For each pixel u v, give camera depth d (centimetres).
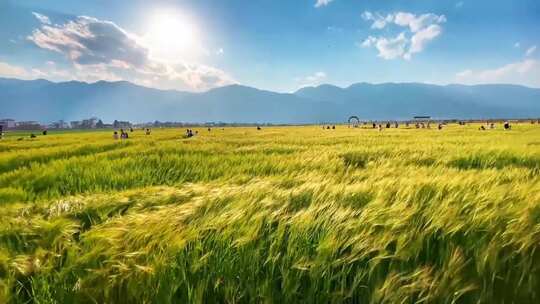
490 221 267
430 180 417
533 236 241
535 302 210
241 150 1424
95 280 230
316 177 554
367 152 1196
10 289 227
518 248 240
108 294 223
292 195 381
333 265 232
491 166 878
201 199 378
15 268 247
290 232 279
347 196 370
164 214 327
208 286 235
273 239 269
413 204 309
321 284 233
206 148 1478
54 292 227
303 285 236
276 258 239
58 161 1095
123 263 235
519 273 226
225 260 246
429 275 222
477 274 226
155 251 255
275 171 830
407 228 264
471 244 250
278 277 233
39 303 219
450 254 237
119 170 923
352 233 266
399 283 215
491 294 212
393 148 1332
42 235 303
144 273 227
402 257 236
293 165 861
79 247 268
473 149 1163
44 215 388
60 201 433
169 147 1504
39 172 904
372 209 302
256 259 246
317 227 276
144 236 272
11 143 3447
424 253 253
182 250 258
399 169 665
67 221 329
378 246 240
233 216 291
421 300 202
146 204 427
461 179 427
